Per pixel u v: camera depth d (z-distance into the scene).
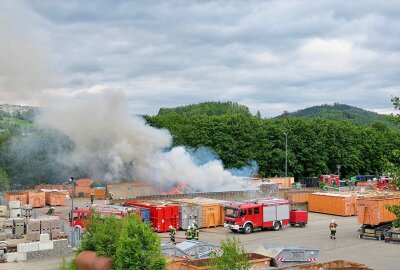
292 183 88.69
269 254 30.44
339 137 107.25
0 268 33.09
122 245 24.05
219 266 22.59
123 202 56.78
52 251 36.94
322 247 41.28
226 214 48.44
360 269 25.09
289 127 101.75
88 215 39.69
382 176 98.25
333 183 94.00
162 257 24.25
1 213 50.97
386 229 44.97
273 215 49.69
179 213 49.22
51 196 65.00
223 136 93.06
